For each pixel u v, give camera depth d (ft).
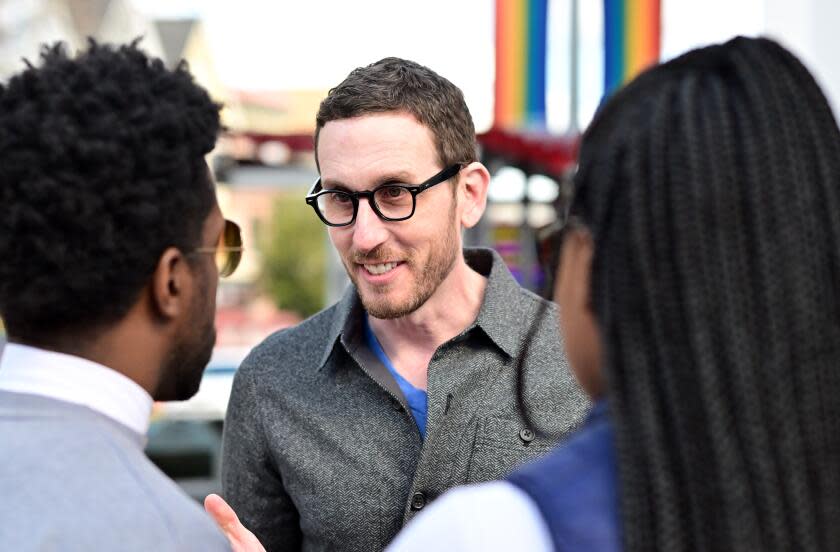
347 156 4.94
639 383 2.37
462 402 5.13
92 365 2.97
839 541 2.33
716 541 2.27
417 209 4.98
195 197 3.06
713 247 2.33
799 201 2.36
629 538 2.31
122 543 2.63
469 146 5.29
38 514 2.64
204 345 3.25
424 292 5.10
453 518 2.41
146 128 2.88
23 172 2.77
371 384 5.34
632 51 15.35
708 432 2.28
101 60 2.99
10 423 2.86
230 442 5.67
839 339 2.39
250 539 4.10
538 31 15.66
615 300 2.43
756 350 2.31
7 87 2.93
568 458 2.48
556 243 2.87
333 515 5.14
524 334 5.30
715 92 2.47
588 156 2.63
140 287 2.96
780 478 2.28
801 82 2.51
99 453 2.82
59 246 2.78
